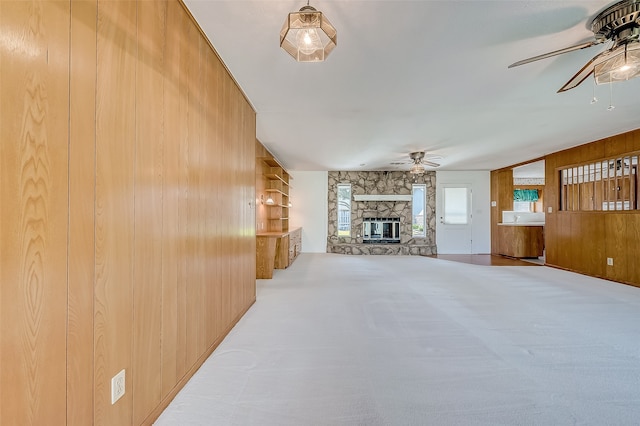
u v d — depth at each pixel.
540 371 2.08
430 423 1.56
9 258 0.88
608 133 4.71
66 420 1.05
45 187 0.98
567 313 3.29
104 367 1.23
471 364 2.17
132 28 1.40
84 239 1.13
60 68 1.03
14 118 0.89
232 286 2.84
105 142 1.24
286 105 3.48
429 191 8.67
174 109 1.78
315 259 7.29
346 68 2.59
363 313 3.26
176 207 1.81
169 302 1.73
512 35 2.11
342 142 5.29
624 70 2.00
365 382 1.93
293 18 1.56
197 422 1.56
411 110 3.64
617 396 1.79
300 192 8.67
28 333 0.93
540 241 7.58
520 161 7.17
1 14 0.86
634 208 4.62
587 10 1.86
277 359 2.23
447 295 4.01
